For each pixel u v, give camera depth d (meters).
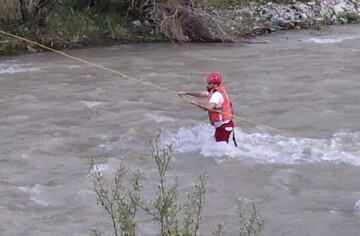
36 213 17.22
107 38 43.47
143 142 22.56
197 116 25.45
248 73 33.19
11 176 19.73
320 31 45.72
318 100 27.64
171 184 18.62
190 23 43.66
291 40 42.72
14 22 43.25
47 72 34.59
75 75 33.72
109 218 16.73
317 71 33.00
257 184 18.78
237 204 17.28
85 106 27.45
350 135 23.03
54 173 19.95
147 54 39.38
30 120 25.58
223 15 46.94
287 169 19.84
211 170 19.81
